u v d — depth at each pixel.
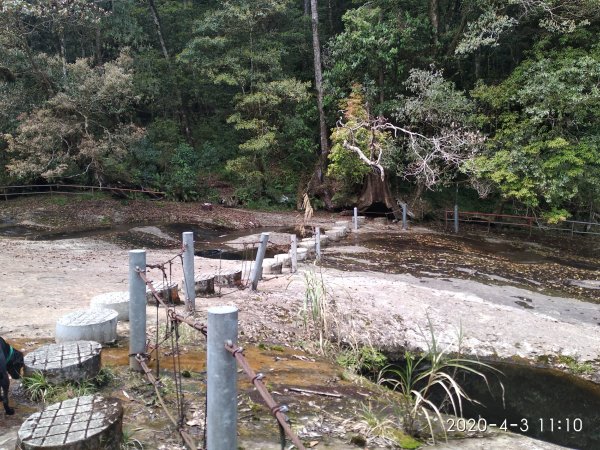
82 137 19.27
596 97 15.37
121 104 19.23
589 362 6.72
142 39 23.84
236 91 23.95
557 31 17.91
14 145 17.61
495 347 7.06
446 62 21.14
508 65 22.97
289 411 3.91
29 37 22.66
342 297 8.30
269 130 21.75
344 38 20.48
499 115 18.52
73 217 17.67
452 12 22.86
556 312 8.77
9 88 18.80
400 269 11.75
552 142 15.89
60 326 4.75
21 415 3.41
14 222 16.88
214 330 2.11
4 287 7.73
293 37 23.47
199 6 26.62
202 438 3.19
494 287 10.32
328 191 22.30
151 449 3.05
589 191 17.41
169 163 22.62
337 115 22.14
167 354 4.87
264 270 10.12
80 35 23.73
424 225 20.03
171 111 26.17
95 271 9.61
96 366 3.96
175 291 7.02
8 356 3.68
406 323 7.59
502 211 22.06
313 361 5.58
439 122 18.92
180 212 19.28
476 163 17.11
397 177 22.59
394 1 20.94
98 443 2.69
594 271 12.66
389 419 3.95
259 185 22.56
